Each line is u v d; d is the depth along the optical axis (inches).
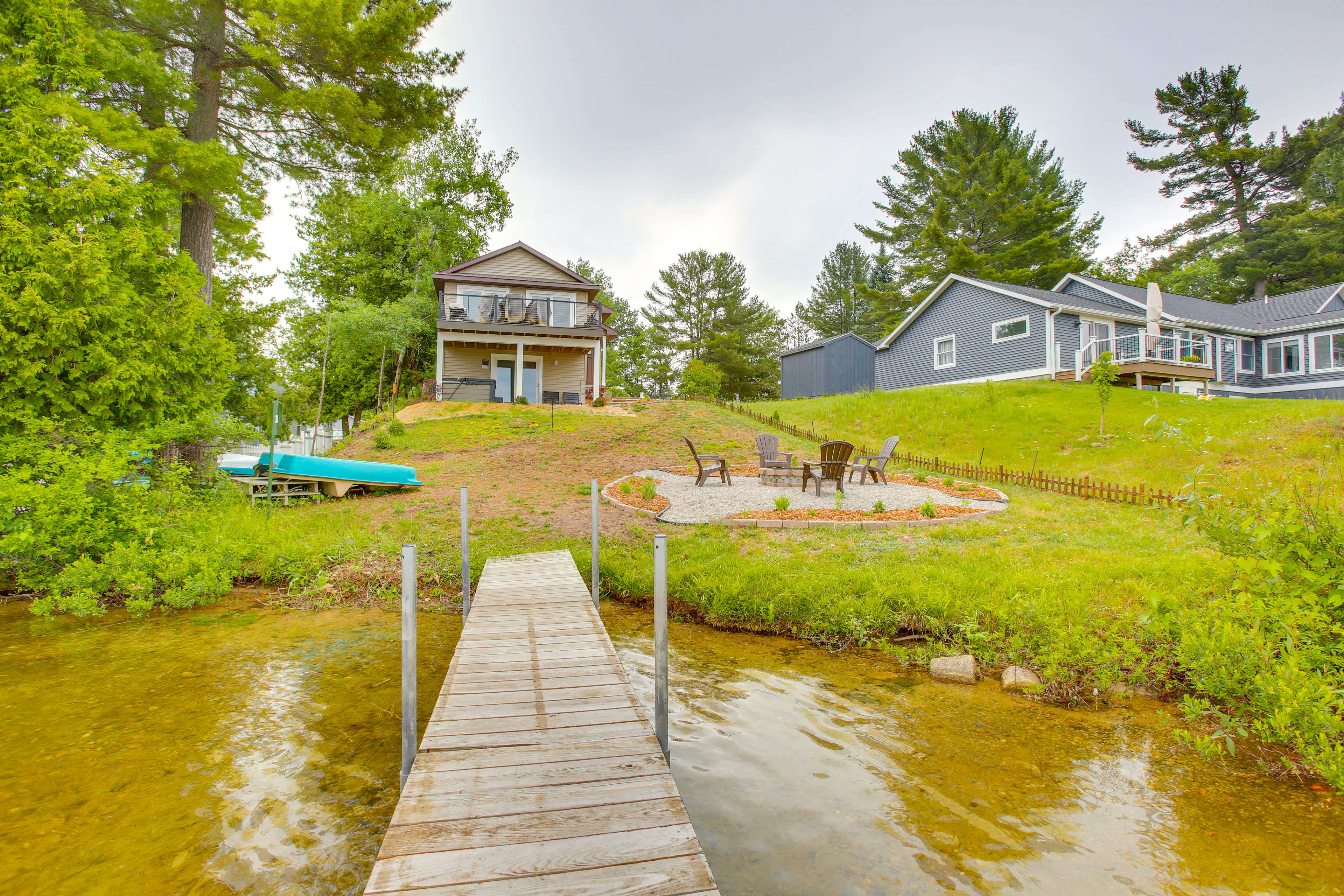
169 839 117.4
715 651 222.8
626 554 327.9
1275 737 143.6
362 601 291.7
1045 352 854.5
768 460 512.7
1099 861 110.0
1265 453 450.3
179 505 334.3
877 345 1169.4
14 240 320.2
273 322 638.5
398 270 1132.5
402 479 481.7
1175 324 884.6
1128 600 224.5
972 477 509.7
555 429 750.5
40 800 130.0
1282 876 106.0
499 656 179.3
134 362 354.3
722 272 2007.9
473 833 96.0
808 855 111.2
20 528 284.4
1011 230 1416.1
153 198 390.0
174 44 443.2
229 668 208.1
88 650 226.8
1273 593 170.4
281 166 536.1
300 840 117.2
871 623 228.1
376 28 442.3
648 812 102.7
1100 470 480.7
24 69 334.6
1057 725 163.6
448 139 1219.9
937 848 113.2
